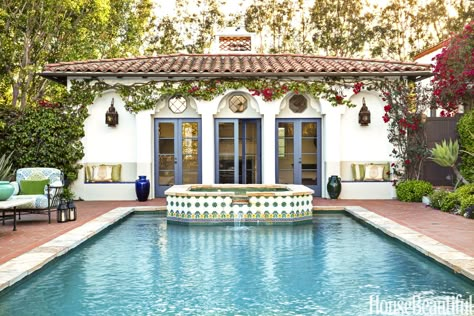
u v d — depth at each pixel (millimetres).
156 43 35250
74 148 15703
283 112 16516
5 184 10414
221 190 14594
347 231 11164
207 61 17672
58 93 22266
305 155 16625
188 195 12320
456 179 15812
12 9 19359
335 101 15953
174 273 7609
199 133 16516
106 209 13852
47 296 6488
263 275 7484
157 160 16594
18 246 8766
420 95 15688
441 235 9602
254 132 16812
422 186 15070
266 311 5895
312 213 13492
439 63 15484
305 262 8266
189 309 5984
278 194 12320
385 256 8664
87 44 20984
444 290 6680
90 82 15883
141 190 15461
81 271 7730
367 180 16047
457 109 16422
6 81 20406
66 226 11008
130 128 16266
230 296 6484
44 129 15445
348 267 7918
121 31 24125
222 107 16391
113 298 6410
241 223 12273
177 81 15914
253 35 19578
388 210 13344
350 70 15719
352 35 36000
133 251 9164
